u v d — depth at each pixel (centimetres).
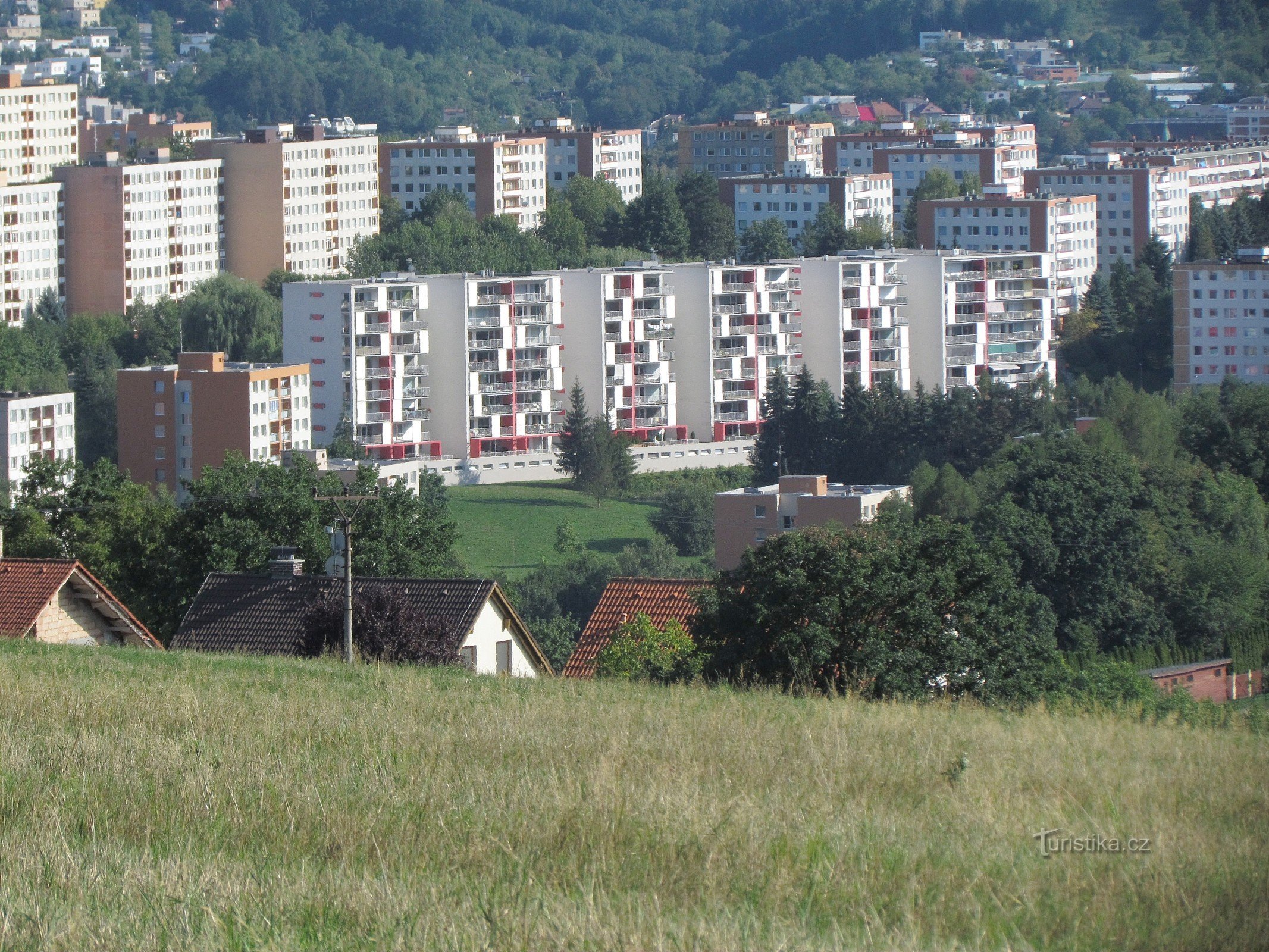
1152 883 6303
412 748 8669
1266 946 5738
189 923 5481
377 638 16575
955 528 16175
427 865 6350
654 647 17750
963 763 8406
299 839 6719
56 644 15112
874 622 15375
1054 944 5712
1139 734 10738
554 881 6134
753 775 8219
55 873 5959
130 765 7919
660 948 5359
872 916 5806
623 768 8125
